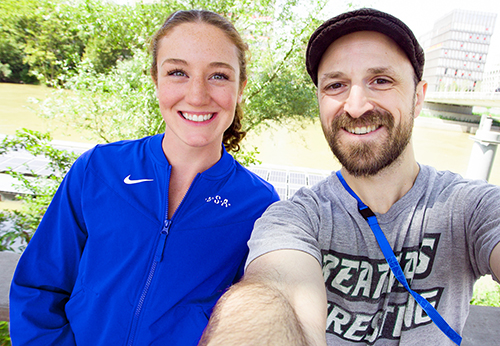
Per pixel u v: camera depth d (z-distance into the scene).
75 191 0.60
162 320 0.54
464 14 50.12
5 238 2.04
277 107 3.20
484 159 4.09
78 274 0.59
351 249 0.49
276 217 0.50
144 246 0.56
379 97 0.47
